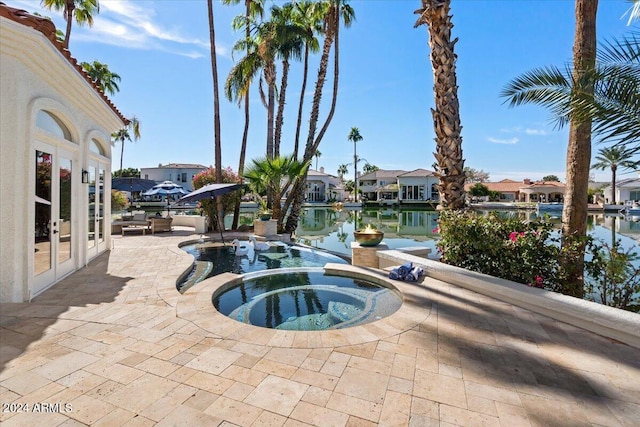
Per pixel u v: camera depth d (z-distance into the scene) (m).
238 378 2.80
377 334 3.75
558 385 2.74
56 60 5.11
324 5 15.62
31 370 2.88
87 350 3.29
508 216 6.07
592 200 49.12
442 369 2.98
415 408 2.41
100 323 4.02
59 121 6.15
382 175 59.72
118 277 6.44
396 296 5.58
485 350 3.37
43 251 5.52
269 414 2.33
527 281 5.31
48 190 5.67
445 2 6.45
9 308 4.49
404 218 30.12
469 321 4.15
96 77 27.80
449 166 6.73
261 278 6.79
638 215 34.31
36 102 4.92
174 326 3.95
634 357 3.24
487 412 2.38
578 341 3.60
